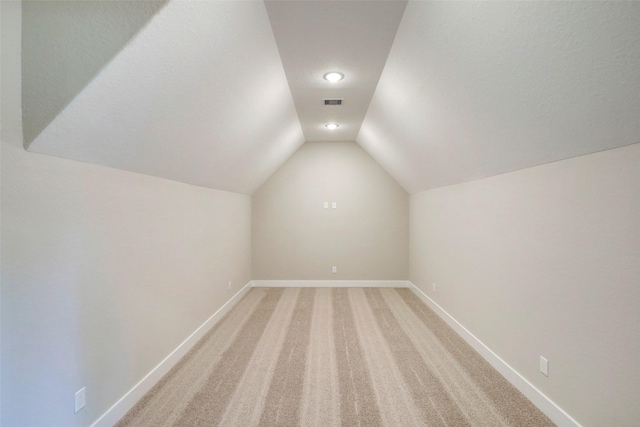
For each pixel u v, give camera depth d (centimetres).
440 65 184
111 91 135
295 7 169
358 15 175
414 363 251
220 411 191
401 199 507
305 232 511
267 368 244
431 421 181
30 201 129
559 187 173
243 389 215
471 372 237
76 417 154
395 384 220
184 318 270
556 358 177
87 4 119
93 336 165
